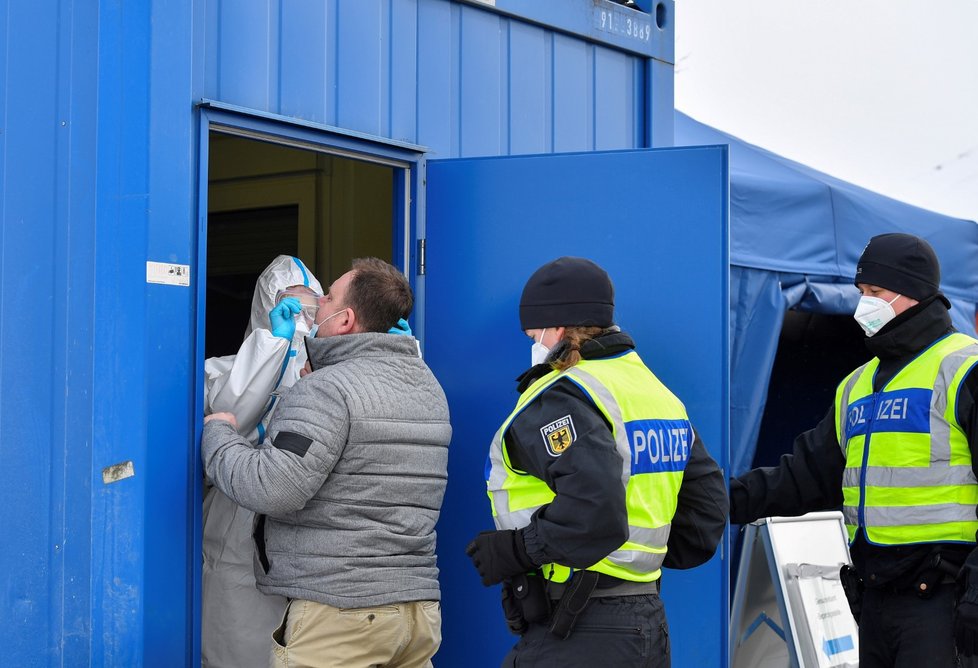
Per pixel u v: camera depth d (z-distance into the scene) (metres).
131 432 2.67
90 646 2.66
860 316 2.96
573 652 2.30
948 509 2.76
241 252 4.85
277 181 4.69
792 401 6.59
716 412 3.30
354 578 2.62
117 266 2.70
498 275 3.51
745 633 4.55
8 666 2.67
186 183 2.80
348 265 4.51
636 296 3.38
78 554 2.68
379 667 2.79
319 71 3.26
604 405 2.31
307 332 3.23
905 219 5.69
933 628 2.74
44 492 2.70
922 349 2.92
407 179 3.60
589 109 4.25
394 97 3.51
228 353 4.85
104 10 2.74
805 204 5.12
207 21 2.94
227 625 2.93
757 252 4.90
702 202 3.33
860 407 2.99
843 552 4.70
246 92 3.04
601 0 4.26
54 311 2.72
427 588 2.74
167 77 2.75
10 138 2.74
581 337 2.46
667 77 4.56
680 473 2.50
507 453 2.41
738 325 4.87
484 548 2.33
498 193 3.52
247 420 2.91
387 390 2.73
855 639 4.57
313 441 2.58
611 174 3.42
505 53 3.91
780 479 3.23
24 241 2.73
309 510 2.65
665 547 2.44
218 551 2.96
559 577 2.32
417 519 2.76
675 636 3.41
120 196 2.72
